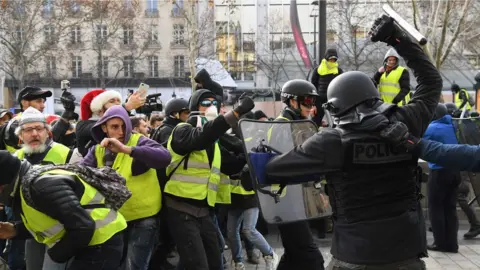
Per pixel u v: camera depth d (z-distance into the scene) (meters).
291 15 30.61
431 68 3.78
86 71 48.38
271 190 4.12
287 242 5.19
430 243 8.41
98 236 3.87
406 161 3.49
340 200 3.51
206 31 39.00
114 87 48.97
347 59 33.19
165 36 50.91
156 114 8.78
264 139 4.26
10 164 3.65
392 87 8.57
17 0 35.50
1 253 6.76
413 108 3.66
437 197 7.92
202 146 5.07
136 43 48.69
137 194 5.02
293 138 4.39
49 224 3.74
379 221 3.41
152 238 5.12
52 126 7.32
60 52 46.25
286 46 44.16
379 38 3.79
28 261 4.98
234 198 6.71
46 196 3.61
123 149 4.72
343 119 3.53
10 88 44.81
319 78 8.59
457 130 6.00
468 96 14.30
